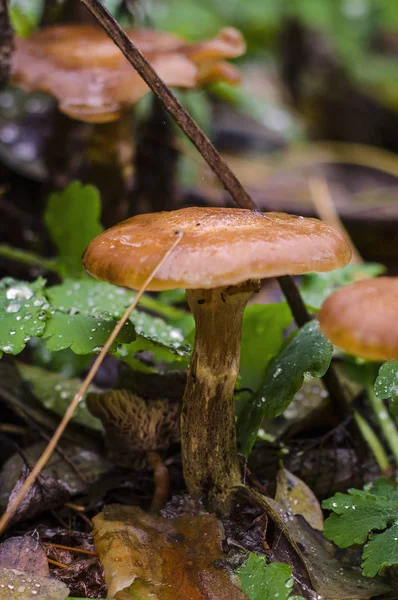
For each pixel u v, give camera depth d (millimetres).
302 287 518
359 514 410
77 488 445
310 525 425
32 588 392
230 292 403
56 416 471
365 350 368
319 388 482
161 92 426
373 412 500
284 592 392
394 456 479
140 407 437
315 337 425
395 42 1383
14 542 407
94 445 463
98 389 486
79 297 457
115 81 493
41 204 594
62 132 550
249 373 458
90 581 406
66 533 425
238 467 423
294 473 449
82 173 552
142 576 399
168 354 441
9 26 493
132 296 468
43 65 501
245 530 420
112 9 555
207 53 522
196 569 403
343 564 416
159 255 382
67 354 507
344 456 454
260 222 393
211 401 414
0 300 425
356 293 375
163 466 438
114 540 406
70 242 504
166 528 415
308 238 387
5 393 476
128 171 537
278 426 467
